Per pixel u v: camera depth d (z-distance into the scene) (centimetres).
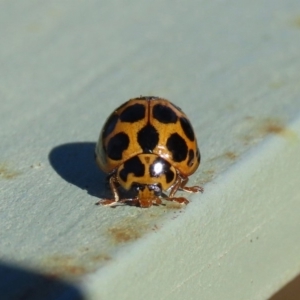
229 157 8
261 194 8
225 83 10
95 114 9
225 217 8
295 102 9
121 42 10
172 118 8
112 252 7
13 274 7
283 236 8
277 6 11
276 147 8
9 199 8
